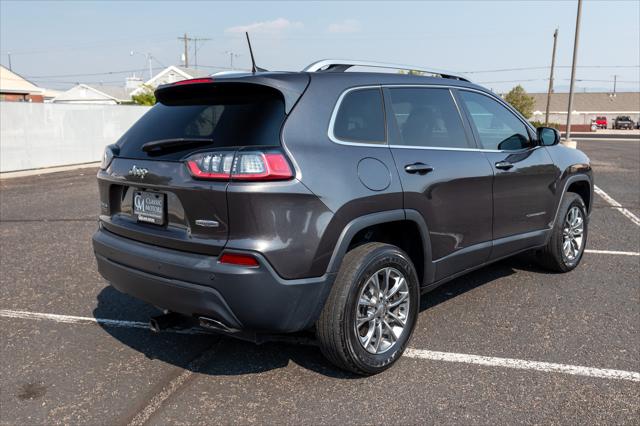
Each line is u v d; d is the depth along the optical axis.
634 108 94.62
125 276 3.26
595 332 3.92
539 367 3.39
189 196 2.91
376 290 3.24
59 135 17.30
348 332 3.08
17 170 15.91
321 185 2.93
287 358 3.55
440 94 3.96
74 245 6.55
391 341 3.38
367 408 2.95
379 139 3.38
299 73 3.19
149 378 3.30
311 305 2.97
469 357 3.53
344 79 3.34
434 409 2.93
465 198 3.86
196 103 3.31
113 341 3.83
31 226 7.70
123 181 3.30
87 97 58.25
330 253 2.98
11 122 15.66
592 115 93.56
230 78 3.10
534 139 4.82
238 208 2.77
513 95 70.25
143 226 3.22
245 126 2.95
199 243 2.89
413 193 3.42
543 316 4.21
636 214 8.39
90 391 3.15
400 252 3.36
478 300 4.57
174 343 3.79
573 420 2.82
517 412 2.90
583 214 5.38
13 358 3.57
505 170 4.25
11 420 2.86
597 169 15.36
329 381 3.25
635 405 2.96
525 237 4.62
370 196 3.14
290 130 2.93
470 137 4.07
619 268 5.47
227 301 2.82
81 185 12.49
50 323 4.15
